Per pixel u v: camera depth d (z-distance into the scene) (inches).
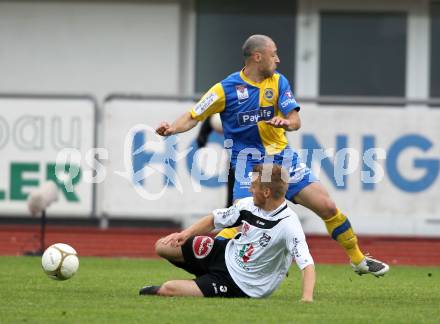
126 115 2139.5
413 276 1615.4
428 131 2112.5
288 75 2420.0
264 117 1218.0
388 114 2116.1
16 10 2411.4
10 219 2234.3
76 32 2409.0
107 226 2219.5
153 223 2222.0
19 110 2146.9
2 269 1584.6
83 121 2142.0
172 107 2133.4
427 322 951.0
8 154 2146.9
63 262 1181.7
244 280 1081.4
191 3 2421.3
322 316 971.3
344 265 1925.4
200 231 1068.5
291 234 1053.2
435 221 2122.3
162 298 1087.0
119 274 1531.7
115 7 2402.8
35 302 1075.3
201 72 2432.3
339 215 1223.5
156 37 2402.8
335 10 2405.3
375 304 1109.1
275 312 985.5
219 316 952.9
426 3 2393.0
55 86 2417.6
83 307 1024.2
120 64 2405.3
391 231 2126.0
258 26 2421.3
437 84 2402.8
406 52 2402.8
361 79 2409.0
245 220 1066.7
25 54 2420.0
